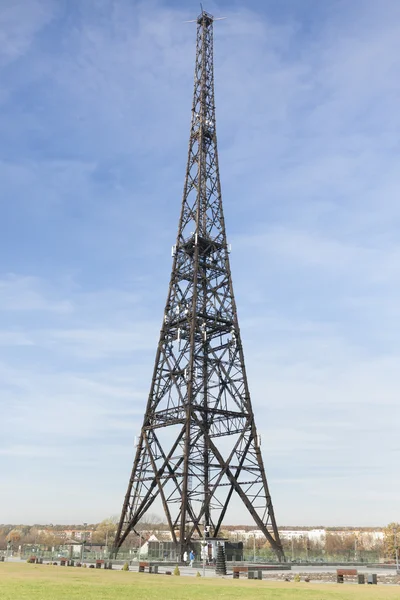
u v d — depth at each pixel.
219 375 98.62
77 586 40.22
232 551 90.81
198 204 108.31
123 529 97.06
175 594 36.69
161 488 90.25
